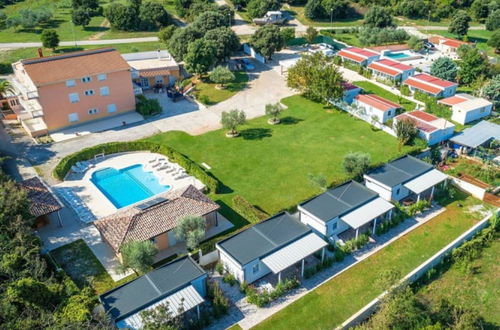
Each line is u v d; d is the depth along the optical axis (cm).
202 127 7638
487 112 8125
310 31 12231
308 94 8838
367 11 14625
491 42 12294
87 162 6500
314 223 5072
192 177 6216
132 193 5916
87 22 12725
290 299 4328
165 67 9431
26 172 6250
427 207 5678
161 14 13088
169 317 3675
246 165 6519
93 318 3675
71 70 7306
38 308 3725
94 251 4856
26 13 12594
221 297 4125
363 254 4909
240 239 4650
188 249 4831
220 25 11131
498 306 4353
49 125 7300
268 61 10962
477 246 5019
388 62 10038
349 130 7550
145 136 7294
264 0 14588
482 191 5838
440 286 4547
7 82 8000
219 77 8869
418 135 7019
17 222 4366
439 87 8762
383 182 5641
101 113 7788
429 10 15912
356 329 3862
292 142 7150
